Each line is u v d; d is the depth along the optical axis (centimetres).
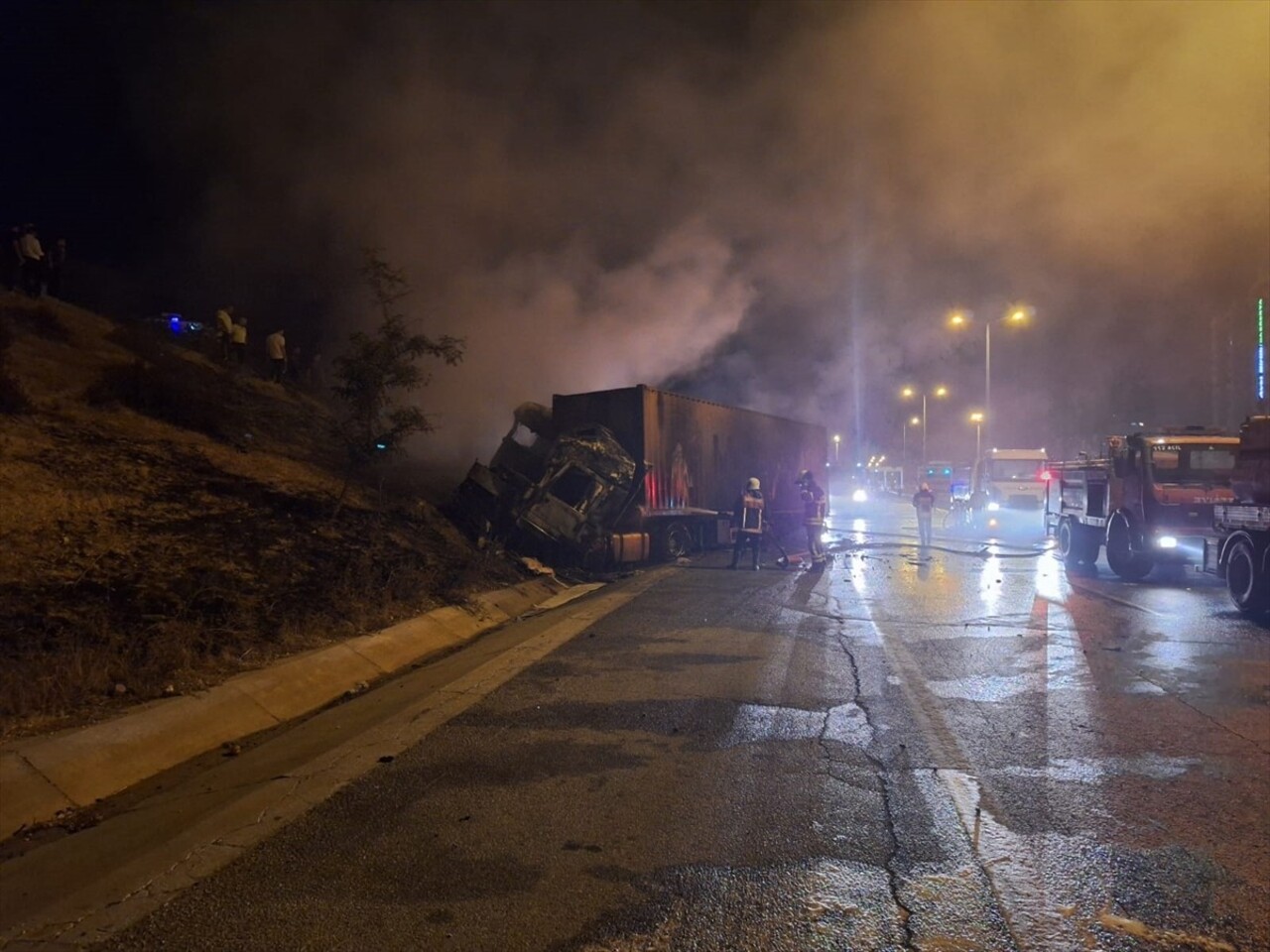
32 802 513
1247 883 412
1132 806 507
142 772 590
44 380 1460
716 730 655
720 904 390
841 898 396
